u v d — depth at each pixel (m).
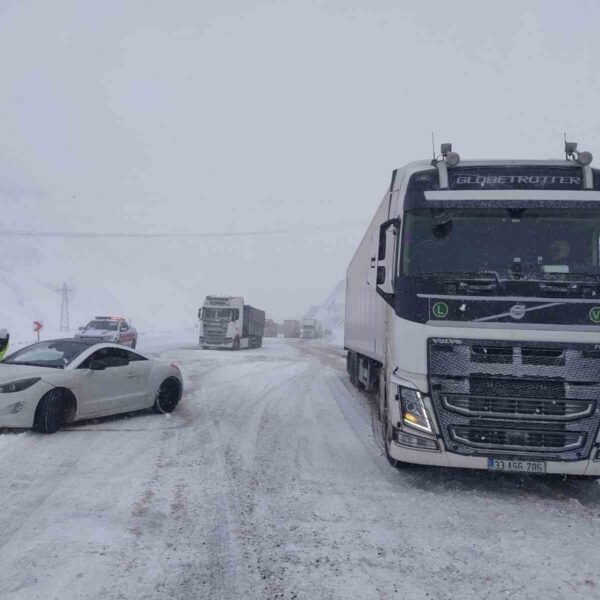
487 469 5.93
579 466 5.82
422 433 6.07
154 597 3.79
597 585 4.14
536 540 4.96
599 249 6.31
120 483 6.10
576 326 5.88
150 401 9.99
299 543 4.74
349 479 6.61
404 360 6.19
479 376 5.94
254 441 8.38
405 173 7.19
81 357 8.86
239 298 38.72
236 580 4.07
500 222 6.44
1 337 10.33
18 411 7.83
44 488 5.85
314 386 15.67
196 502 5.63
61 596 3.73
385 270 6.85
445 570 4.34
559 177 6.54
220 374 18.06
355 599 3.85
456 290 6.10
